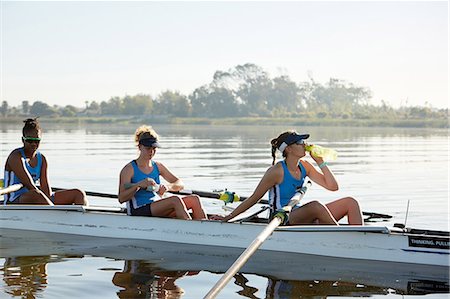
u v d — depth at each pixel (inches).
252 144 1159.0
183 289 226.8
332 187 289.3
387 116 4109.3
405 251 271.3
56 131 1888.5
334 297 221.1
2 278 237.3
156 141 311.6
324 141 1342.3
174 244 303.7
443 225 364.2
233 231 296.2
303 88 5403.5
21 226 338.3
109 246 297.4
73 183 524.4
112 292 221.3
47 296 214.7
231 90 5073.8
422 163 780.6
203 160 757.3
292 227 284.0
